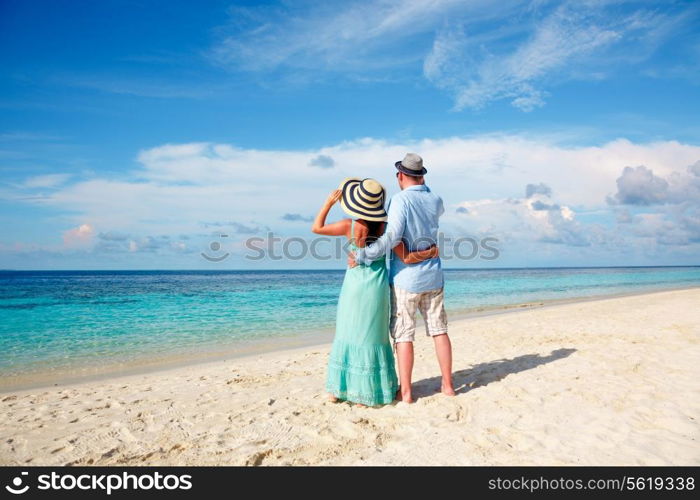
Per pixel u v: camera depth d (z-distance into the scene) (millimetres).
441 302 4191
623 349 6316
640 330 8406
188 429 3627
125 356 8422
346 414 3775
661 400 3941
